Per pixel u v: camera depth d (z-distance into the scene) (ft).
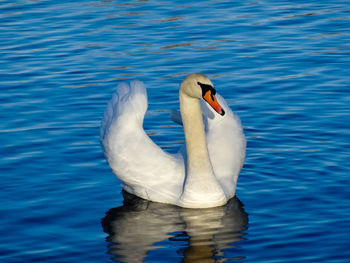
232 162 45.16
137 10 86.89
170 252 36.88
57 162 49.01
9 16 85.71
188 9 86.84
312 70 66.33
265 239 37.93
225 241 38.01
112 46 74.38
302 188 44.34
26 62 70.44
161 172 44.32
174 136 53.67
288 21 80.74
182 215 41.86
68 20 83.46
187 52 71.97
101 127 46.78
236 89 62.44
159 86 63.41
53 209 42.32
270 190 44.42
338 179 45.21
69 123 55.98
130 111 44.52
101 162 49.32
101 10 87.35
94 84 64.34
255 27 79.15
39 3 91.50
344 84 62.59
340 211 40.88
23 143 52.08
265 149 50.65
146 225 40.45
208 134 46.50
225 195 43.14
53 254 36.68
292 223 39.68
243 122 55.72
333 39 74.54
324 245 36.88
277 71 66.33
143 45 74.38
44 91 63.00
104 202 43.65
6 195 43.98
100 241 38.24
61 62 70.23
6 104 60.13
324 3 87.76
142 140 44.39
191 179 42.88
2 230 39.52
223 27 79.36
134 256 36.45
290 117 56.13
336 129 53.42
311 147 50.49
